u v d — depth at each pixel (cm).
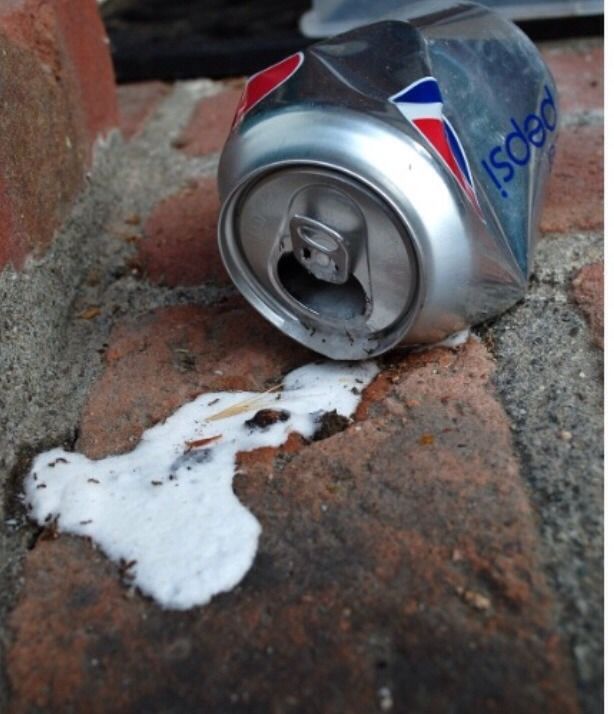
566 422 25
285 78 25
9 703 21
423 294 25
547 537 22
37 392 28
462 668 20
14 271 27
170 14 54
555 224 32
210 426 26
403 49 25
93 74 36
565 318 28
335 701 20
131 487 25
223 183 26
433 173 24
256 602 22
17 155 28
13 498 25
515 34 29
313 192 25
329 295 27
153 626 22
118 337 30
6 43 28
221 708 20
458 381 26
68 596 22
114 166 38
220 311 31
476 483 23
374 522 23
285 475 24
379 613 21
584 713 19
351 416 26
